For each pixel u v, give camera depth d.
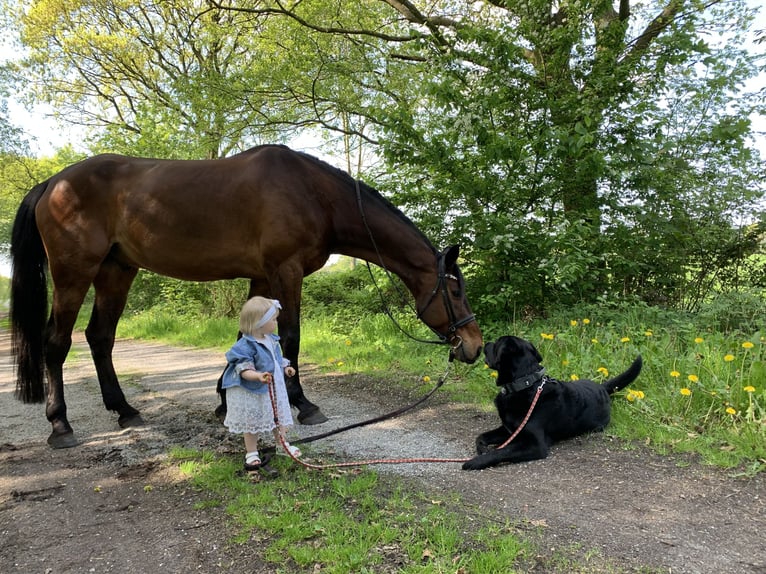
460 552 2.29
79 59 19.14
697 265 7.17
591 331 5.98
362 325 9.17
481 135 6.55
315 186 4.18
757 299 5.98
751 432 3.55
